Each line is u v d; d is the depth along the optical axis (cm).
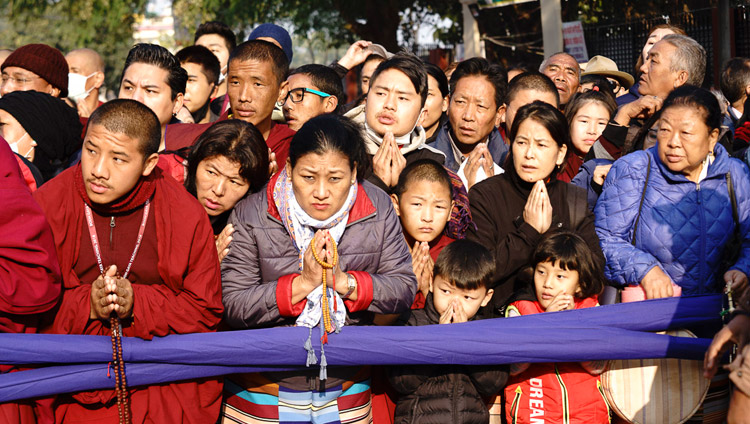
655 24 1035
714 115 312
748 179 323
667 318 289
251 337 262
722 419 314
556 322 282
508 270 315
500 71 418
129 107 250
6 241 235
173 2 1742
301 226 271
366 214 275
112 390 262
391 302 269
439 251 326
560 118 330
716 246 317
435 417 283
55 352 249
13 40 3153
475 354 273
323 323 258
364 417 290
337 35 1720
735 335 257
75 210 256
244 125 296
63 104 338
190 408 269
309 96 435
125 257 259
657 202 320
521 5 1284
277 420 281
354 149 263
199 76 498
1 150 248
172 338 259
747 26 955
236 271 274
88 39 1880
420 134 370
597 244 326
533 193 321
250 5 1609
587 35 1120
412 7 1606
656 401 295
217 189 289
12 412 249
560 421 292
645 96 431
